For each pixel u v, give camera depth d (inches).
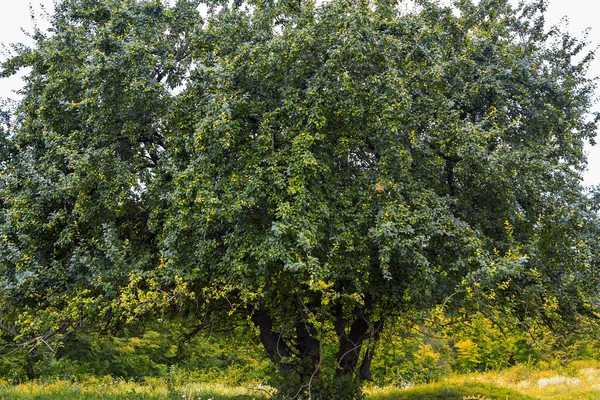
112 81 394.9
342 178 380.8
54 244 402.0
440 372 1003.9
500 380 817.5
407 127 368.2
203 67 368.2
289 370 434.9
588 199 406.9
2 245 384.5
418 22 383.9
